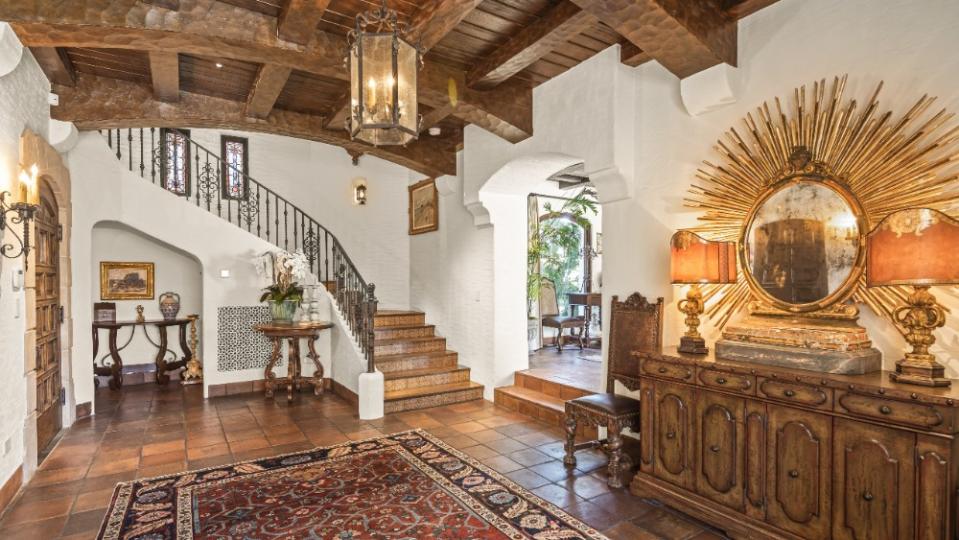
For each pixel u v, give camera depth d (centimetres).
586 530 287
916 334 228
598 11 291
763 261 315
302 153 817
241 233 625
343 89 481
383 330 660
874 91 270
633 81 410
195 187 758
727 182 340
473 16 360
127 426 481
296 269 601
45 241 423
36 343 393
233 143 784
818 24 294
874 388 221
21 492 335
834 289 279
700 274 315
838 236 279
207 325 604
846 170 279
